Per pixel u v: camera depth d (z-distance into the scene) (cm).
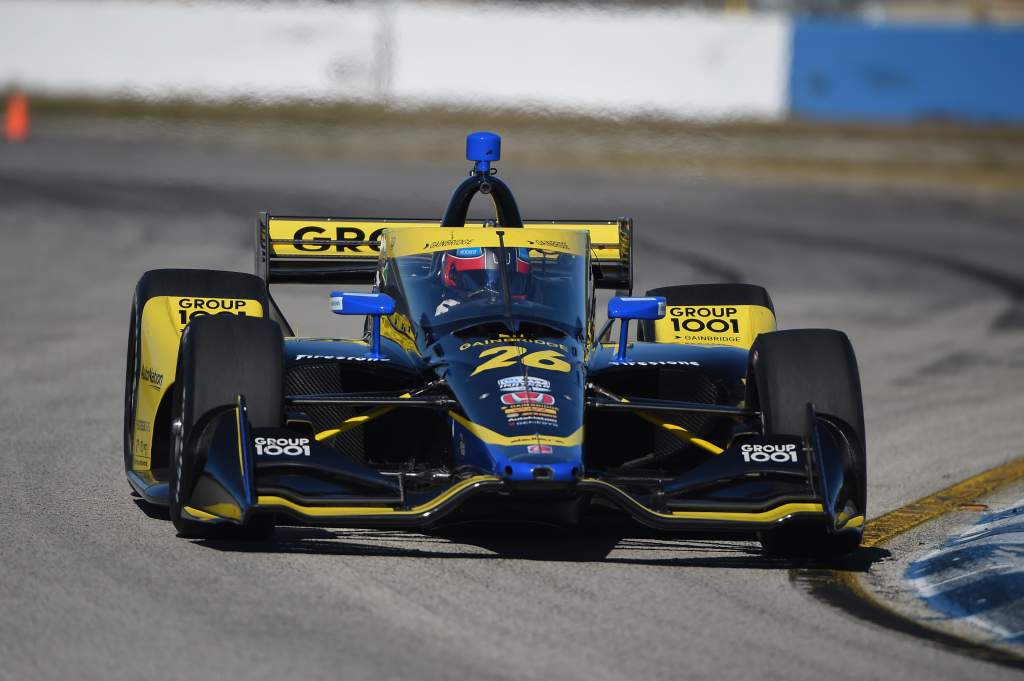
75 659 1773
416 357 2614
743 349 2991
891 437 3641
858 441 2419
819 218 9738
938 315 5997
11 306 5338
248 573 2184
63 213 8150
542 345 2556
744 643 1931
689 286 3244
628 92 16500
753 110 16700
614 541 2519
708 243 8119
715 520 2245
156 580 2125
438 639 1892
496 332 2588
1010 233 9356
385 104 16112
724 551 2475
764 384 2508
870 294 6531
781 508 2283
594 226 3284
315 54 16225
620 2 17025
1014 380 4553
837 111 16850
